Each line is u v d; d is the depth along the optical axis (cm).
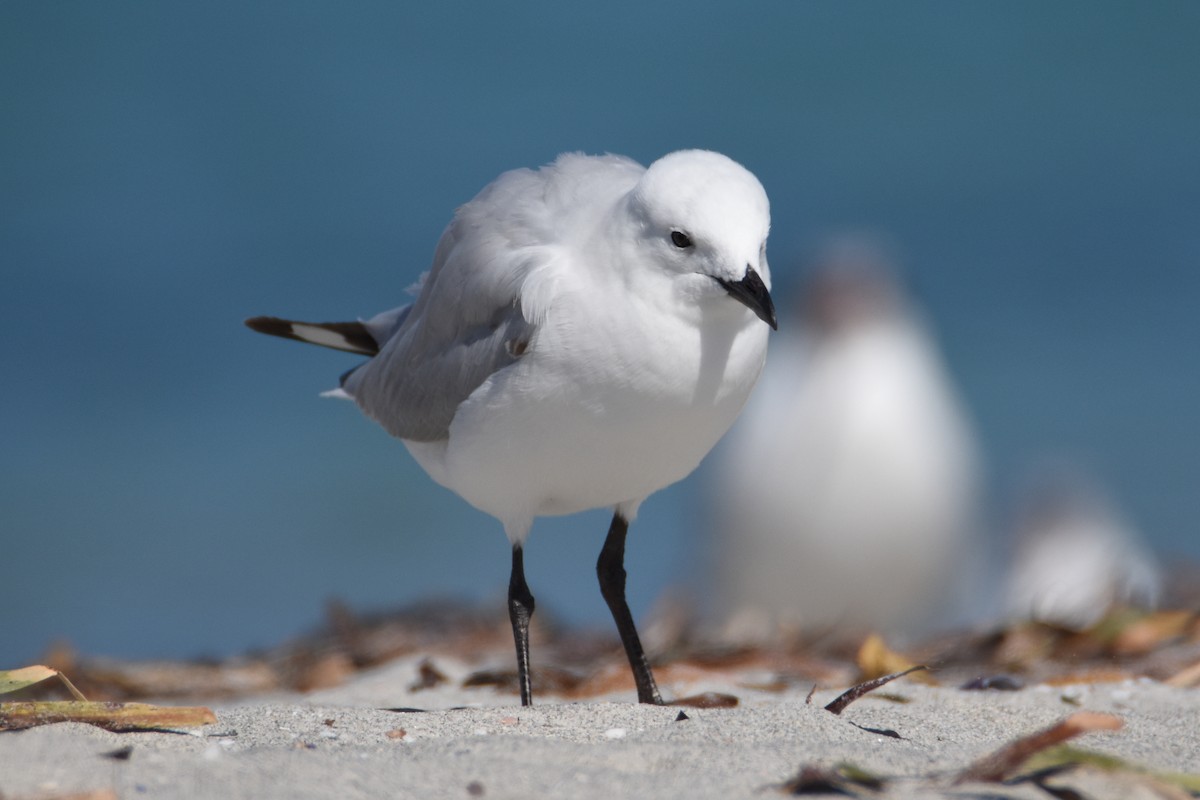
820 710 616
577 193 727
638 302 673
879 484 1241
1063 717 665
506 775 511
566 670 873
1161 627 876
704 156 683
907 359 1279
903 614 1267
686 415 693
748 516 1271
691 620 1229
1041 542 1241
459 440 741
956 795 495
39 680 621
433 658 948
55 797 473
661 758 533
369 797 487
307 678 937
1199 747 598
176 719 604
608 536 786
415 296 866
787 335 1316
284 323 912
